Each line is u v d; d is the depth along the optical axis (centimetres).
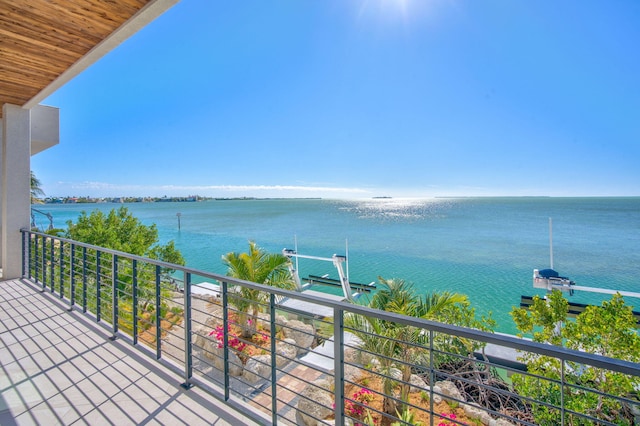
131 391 212
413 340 412
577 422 352
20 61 380
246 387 469
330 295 1072
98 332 304
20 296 411
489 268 1598
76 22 304
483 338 103
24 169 528
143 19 294
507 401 410
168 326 666
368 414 370
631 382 331
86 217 958
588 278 1430
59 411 191
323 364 506
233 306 658
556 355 91
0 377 228
